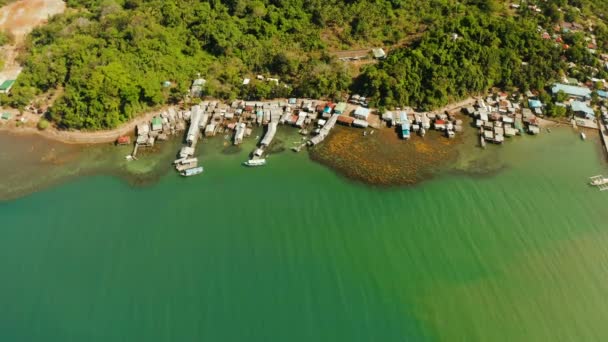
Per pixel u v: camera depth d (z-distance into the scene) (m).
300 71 124.50
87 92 104.69
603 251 81.38
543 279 76.44
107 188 93.44
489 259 79.81
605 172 99.50
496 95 121.00
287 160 101.31
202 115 111.69
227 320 69.81
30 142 105.50
